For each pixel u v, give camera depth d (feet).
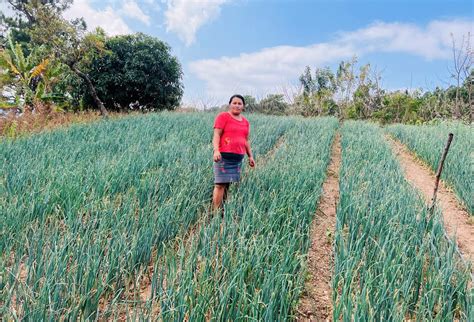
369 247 8.78
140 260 8.40
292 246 8.15
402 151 30.12
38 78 49.47
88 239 8.11
